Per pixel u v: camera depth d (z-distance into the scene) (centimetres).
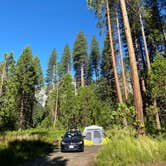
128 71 4269
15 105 4719
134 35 3625
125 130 1684
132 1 2411
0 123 4206
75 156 1642
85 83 7338
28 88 5016
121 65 3048
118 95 2664
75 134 2117
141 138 1385
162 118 2647
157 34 3297
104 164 1215
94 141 2448
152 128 1905
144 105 3020
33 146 1817
